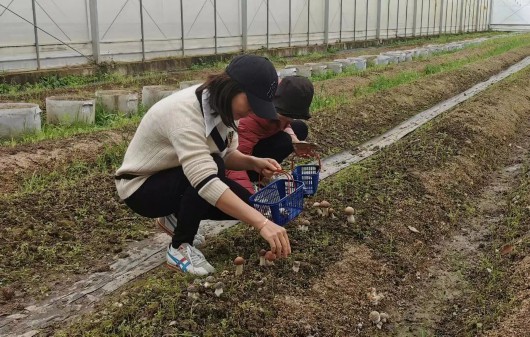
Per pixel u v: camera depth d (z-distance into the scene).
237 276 3.35
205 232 4.16
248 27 17.28
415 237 4.49
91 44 12.40
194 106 2.89
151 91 9.05
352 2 23.38
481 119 8.09
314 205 4.36
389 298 3.68
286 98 3.75
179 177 3.13
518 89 11.65
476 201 5.61
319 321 3.23
